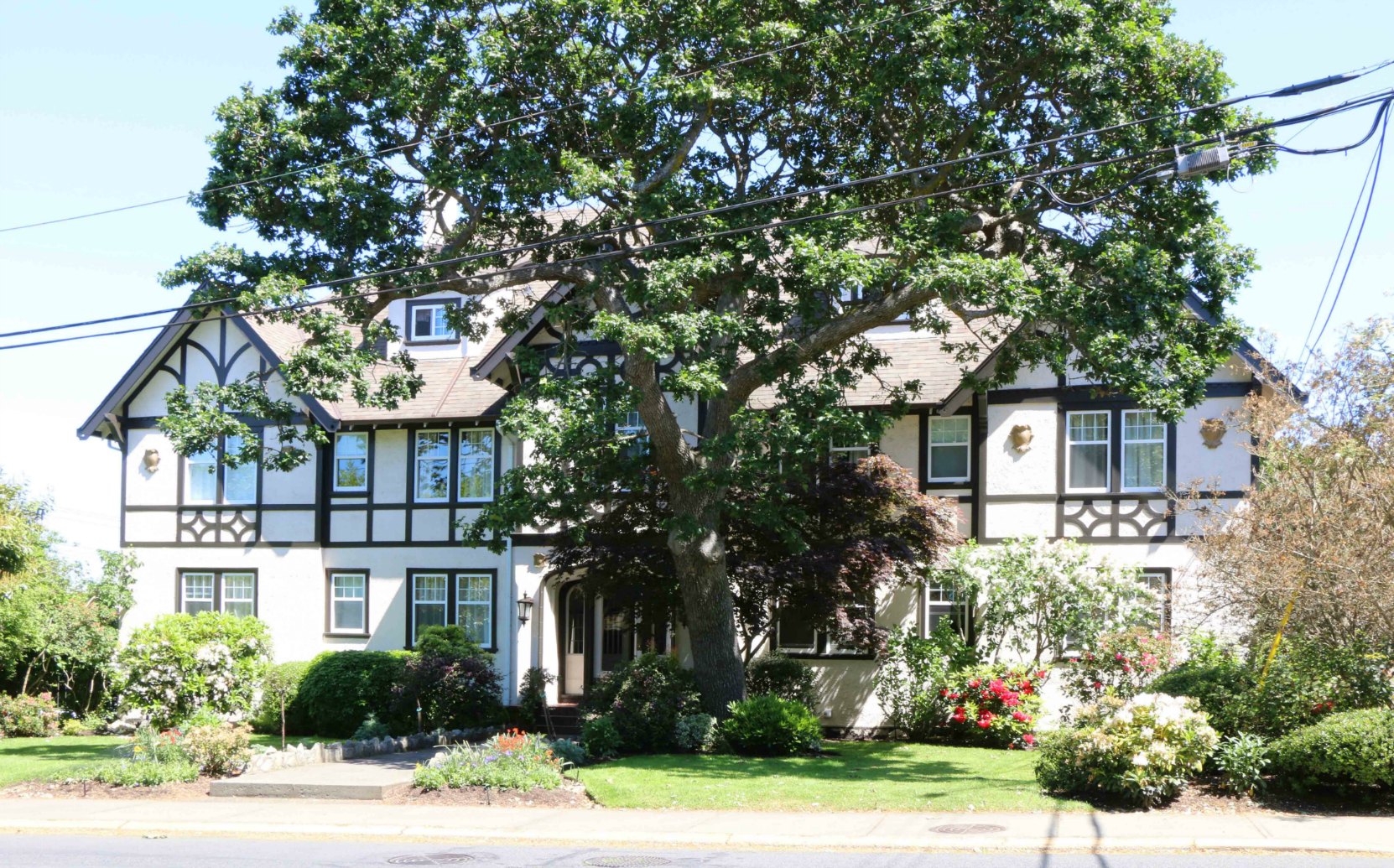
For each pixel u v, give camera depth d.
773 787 16.52
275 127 19.23
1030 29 17.94
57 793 17.47
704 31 18.75
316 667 26.16
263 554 29.19
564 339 22.53
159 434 29.94
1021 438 24.78
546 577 25.67
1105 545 24.19
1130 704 15.38
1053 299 17.77
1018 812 14.48
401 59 18.92
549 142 20.20
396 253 19.64
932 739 23.41
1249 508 18.77
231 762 18.33
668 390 18.31
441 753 20.05
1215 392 24.02
